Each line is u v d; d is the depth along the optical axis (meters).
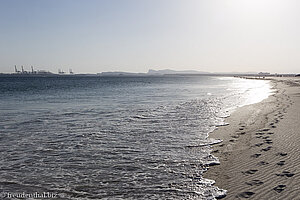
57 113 18.61
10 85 72.12
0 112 19.19
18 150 9.40
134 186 6.32
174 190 6.03
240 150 8.88
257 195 5.41
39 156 8.71
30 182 6.65
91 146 9.87
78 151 9.25
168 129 12.88
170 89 53.66
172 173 7.10
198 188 6.07
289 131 11.05
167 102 26.23
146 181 6.60
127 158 8.43
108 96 34.53
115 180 6.70
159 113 18.38
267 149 8.61
